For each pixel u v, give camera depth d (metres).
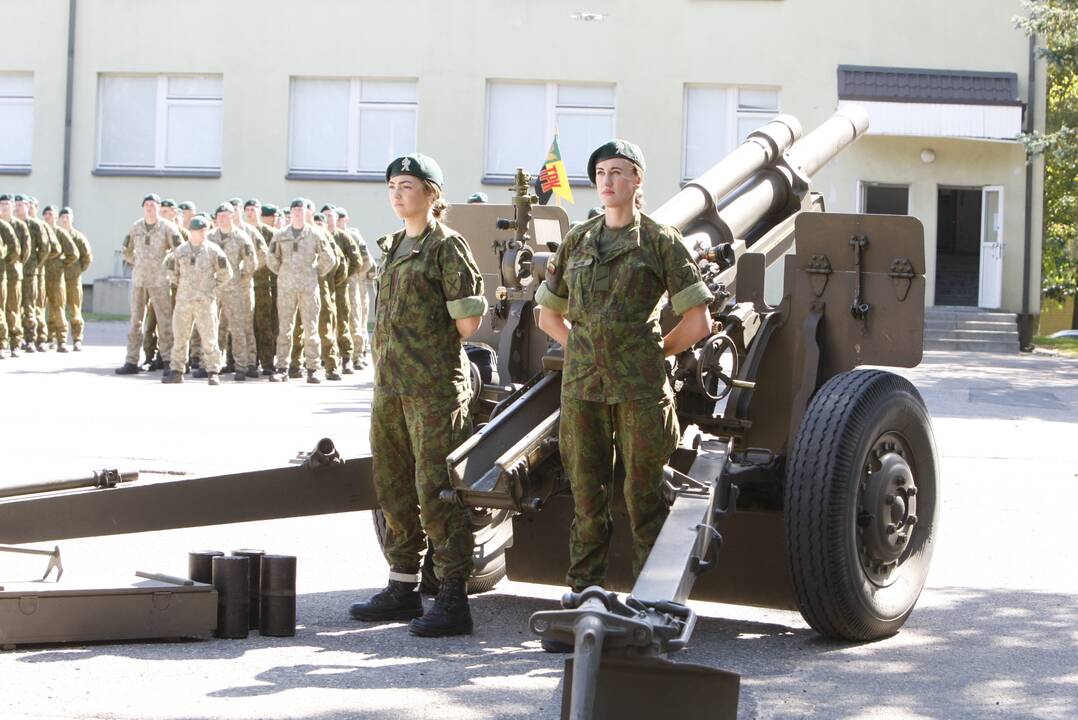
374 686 4.54
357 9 25.53
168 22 25.92
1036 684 4.76
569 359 5.01
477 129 25.44
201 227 15.37
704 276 5.50
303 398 14.11
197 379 16.28
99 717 4.11
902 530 5.36
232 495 5.47
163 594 5.03
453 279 5.28
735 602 5.55
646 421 4.91
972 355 22.73
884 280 5.55
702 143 25.28
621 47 25.11
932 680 4.79
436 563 5.40
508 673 4.76
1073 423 13.30
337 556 6.78
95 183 26.27
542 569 5.96
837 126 8.12
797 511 5.06
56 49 26.20
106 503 5.27
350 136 25.81
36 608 4.84
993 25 24.59
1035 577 6.62
